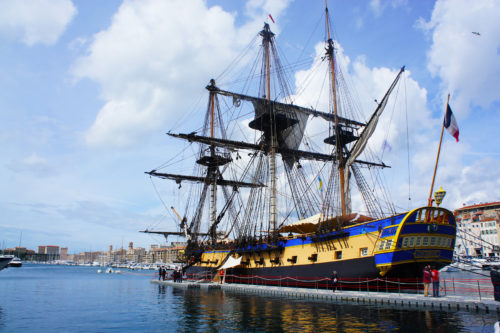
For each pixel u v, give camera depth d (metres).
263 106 58.28
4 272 138.75
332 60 49.50
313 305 28.48
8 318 25.56
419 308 25.73
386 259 30.19
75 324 22.95
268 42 60.81
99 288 55.19
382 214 41.94
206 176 68.88
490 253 119.38
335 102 48.25
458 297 27.84
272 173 51.84
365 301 29.16
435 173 30.75
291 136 59.53
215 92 68.44
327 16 50.22
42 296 42.22
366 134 43.97
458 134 30.17
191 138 61.03
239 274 50.28
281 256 42.47
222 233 66.50
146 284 66.12
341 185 46.59
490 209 144.12
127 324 22.78
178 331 20.42
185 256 69.12
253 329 20.39
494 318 21.86
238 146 60.84
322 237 36.50
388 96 42.06
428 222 30.08
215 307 29.39
